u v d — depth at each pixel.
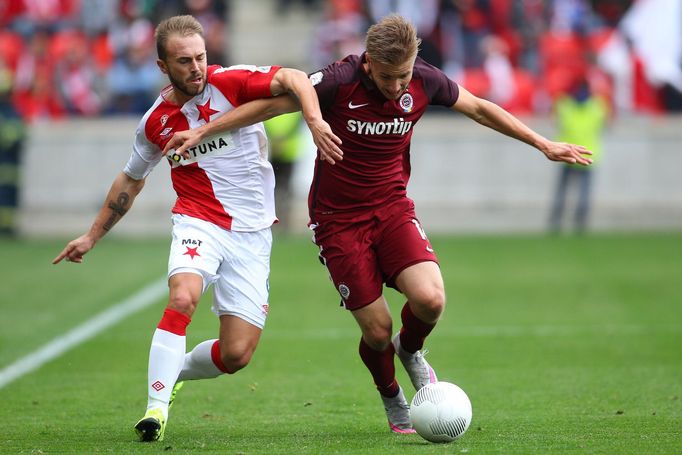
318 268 51.59
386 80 19.23
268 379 28.30
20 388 26.94
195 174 20.22
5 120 67.75
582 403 24.05
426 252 20.28
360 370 29.67
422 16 72.56
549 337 34.84
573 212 67.62
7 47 75.81
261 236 20.44
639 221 67.50
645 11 73.19
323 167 20.69
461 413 18.36
